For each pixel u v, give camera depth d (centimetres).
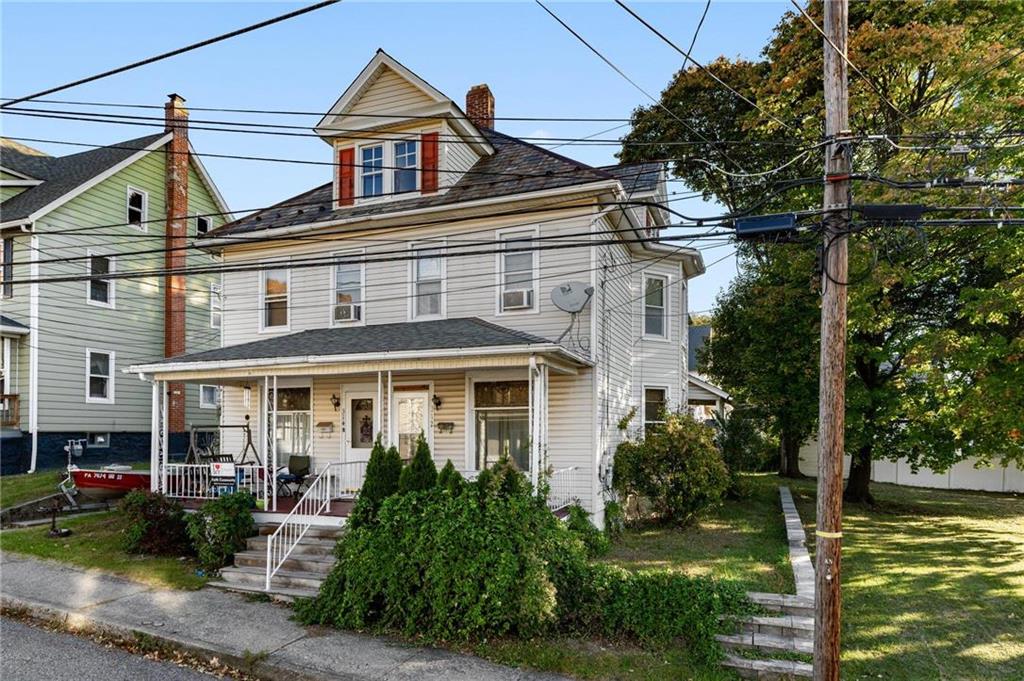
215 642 730
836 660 593
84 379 1912
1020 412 1131
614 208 1253
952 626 783
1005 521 1538
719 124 2217
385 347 1120
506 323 1293
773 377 1648
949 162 1017
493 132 1475
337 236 1428
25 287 1795
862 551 1182
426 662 683
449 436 1309
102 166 2020
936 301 1486
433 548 771
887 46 1280
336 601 798
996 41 1238
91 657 717
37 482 1542
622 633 743
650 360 1605
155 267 2130
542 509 874
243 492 1087
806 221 846
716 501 1440
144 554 1075
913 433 1455
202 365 1174
